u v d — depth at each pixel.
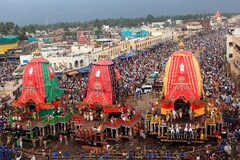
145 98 57.41
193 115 39.38
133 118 41.50
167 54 106.25
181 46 41.12
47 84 44.28
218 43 140.00
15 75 77.69
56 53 84.25
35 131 41.41
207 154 33.88
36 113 43.72
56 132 42.81
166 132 38.91
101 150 36.75
